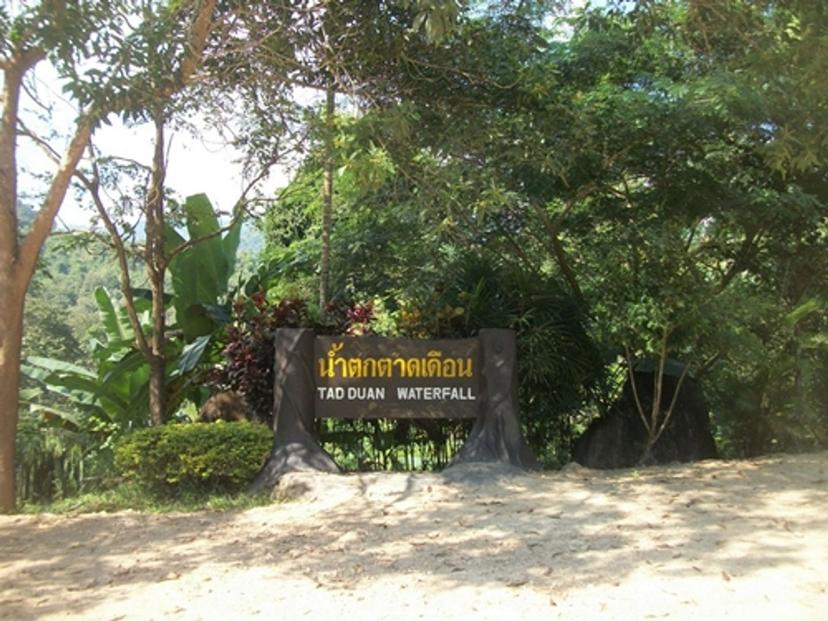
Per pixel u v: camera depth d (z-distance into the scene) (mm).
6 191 8461
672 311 8578
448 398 8977
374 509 7320
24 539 6723
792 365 9625
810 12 7125
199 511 7645
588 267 10039
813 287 10312
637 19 8031
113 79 7207
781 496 7270
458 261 10180
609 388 10023
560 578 5266
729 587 4980
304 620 4691
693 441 9641
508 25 9180
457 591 5082
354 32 8945
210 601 5059
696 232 10148
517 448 8789
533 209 10055
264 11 8953
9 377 8344
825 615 4512
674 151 9336
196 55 7922
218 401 9781
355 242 10664
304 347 8930
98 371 12141
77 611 4969
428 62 9070
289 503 7863
